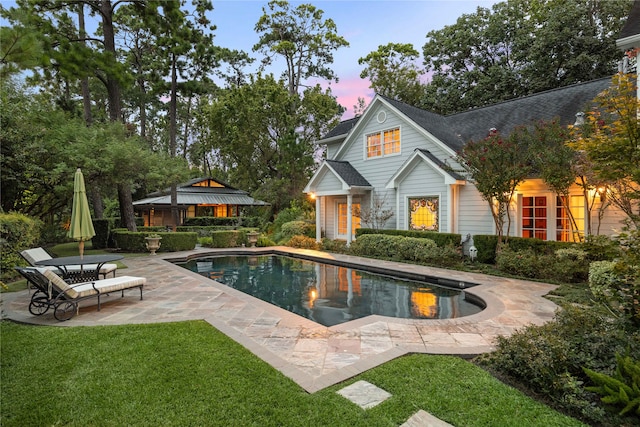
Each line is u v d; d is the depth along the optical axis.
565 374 3.03
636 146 4.47
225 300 6.74
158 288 7.86
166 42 18.69
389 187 13.68
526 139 9.05
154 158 15.55
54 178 11.98
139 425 2.69
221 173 41.34
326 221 17.55
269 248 15.57
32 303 5.69
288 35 31.20
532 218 10.63
